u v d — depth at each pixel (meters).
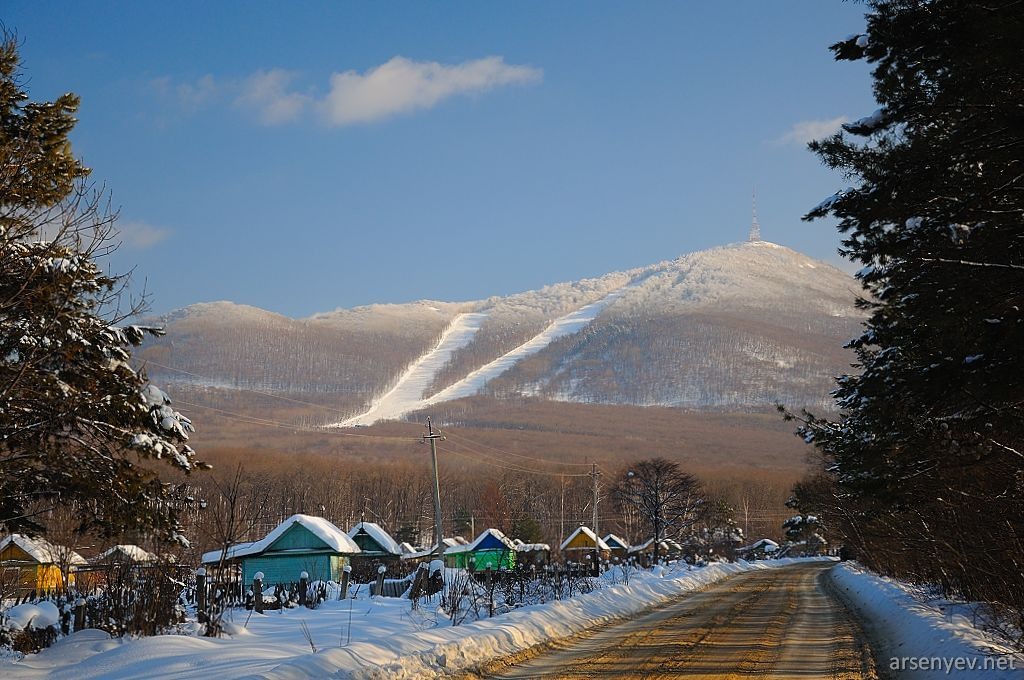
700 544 98.06
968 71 10.66
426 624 18.45
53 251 12.62
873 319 14.84
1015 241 11.21
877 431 14.95
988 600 17.83
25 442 14.16
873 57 11.43
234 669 12.06
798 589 37.22
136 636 15.12
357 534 59.22
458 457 178.12
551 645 15.95
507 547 57.03
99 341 15.34
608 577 42.81
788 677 12.26
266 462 117.31
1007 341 10.38
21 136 13.48
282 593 24.55
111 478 15.27
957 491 15.55
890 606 23.08
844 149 12.38
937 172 11.55
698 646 15.89
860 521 37.25
